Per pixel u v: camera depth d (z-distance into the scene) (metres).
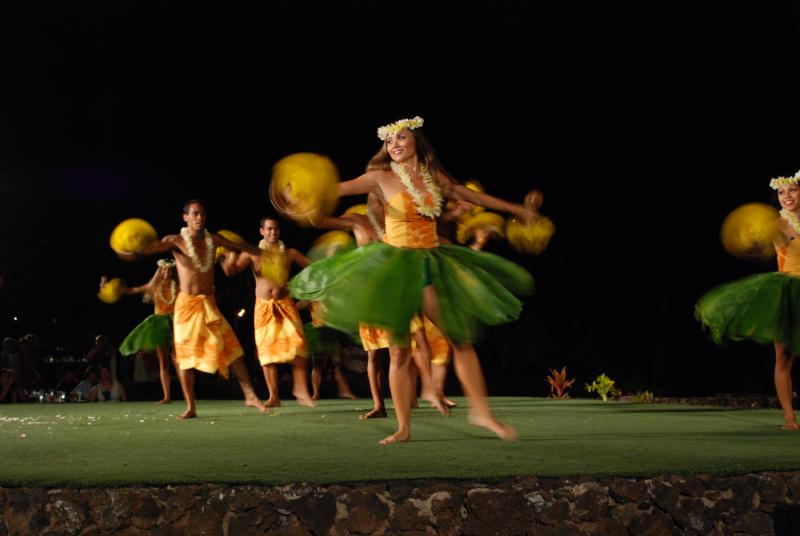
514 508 2.95
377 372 5.76
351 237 6.10
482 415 4.11
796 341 4.86
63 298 13.59
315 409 6.79
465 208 5.60
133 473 3.11
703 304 5.28
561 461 3.35
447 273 4.05
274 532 2.88
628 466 3.19
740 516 3.08
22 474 3.10
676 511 3.04
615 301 14.35
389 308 3.89
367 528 2.90
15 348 9.46
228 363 6.23
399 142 4.12
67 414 6.41
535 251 4.25
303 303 7.13
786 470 3.13
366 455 3.59
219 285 11.85
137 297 13.97
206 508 2.88
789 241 5.04
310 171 4.08
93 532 2.89
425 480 2.94
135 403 8.00
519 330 13.82
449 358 6.61
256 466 3.27
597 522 2.99
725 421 5.36
